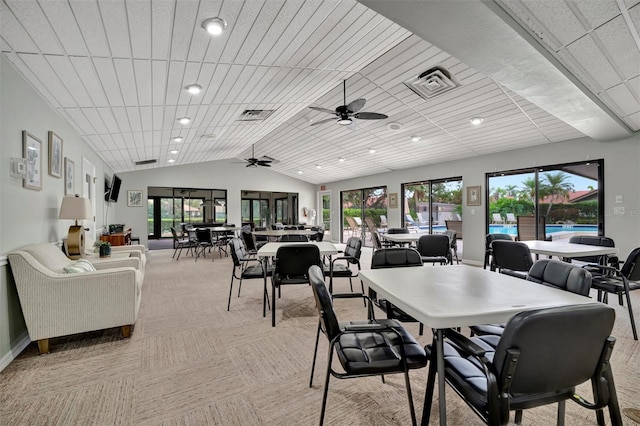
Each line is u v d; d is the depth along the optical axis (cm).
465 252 676
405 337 166
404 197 845
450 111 464
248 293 424
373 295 237
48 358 234
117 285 261
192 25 216
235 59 283
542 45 229
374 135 614
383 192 926
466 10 181
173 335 277
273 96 421
